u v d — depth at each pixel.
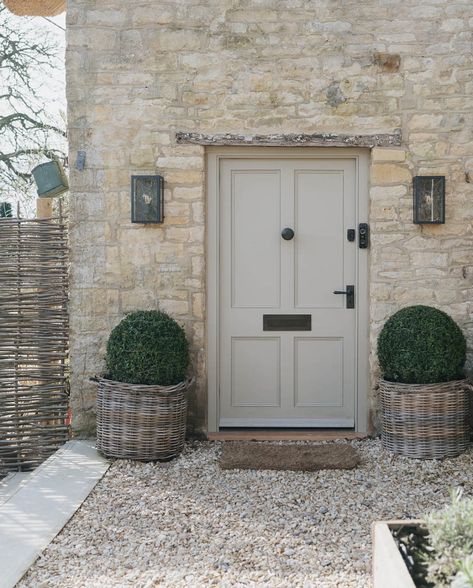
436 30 4.48
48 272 4.51
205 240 4.61
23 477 4.39
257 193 4.68
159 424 4.04
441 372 4.09
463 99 4.48
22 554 2.78
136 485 3.64
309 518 3.20
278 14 4.49
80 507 3.33
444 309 4.51
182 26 4.49
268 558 2.76
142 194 4.45
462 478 3.77
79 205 4.51
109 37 4.49
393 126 4.50
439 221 4.45
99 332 4.53
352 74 4.50
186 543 2.92
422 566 1.94
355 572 2.63
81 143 4.50
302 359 4.73
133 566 2.70
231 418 4.72
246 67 4.50
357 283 4.64
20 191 9.31
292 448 4.23
